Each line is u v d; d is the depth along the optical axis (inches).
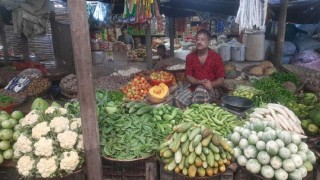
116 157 108.5
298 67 240.1
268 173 94.6
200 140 96.7
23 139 105.5
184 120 127.2
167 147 101.8
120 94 179.2
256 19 121.4
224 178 103.6
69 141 104.0
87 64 95.3
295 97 170.7
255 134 101.4
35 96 195.9
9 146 117.9
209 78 165.3
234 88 192.7
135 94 176.4
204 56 164.2
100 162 106.3
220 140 99.0
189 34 450.6
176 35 461.1
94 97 99.5
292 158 95.8
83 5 90.5
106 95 146.9
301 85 205.0
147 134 117.6
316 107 149.9
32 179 107.1
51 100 201.3
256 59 282.5
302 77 218.8
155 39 467.8
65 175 103.4
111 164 114.2
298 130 126.3
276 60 244.8
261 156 96.1
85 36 92.7
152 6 192.4
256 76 219.3
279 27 237.6
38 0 227.9
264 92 166.1
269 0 244.4
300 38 291.0
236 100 144.3
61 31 253.9
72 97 193.2
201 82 161.3
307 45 283.4
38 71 230.2
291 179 95.4
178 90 181.2
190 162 93.7
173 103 166.6
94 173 106.0
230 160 100.3
